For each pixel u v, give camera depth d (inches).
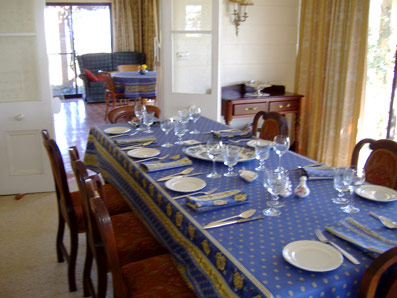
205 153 85.8
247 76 169.6
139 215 77.7
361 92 141.7
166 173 75.0
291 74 175.9
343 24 142.8
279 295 39.3
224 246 48.4
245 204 60.9
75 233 84.7
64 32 352.5
